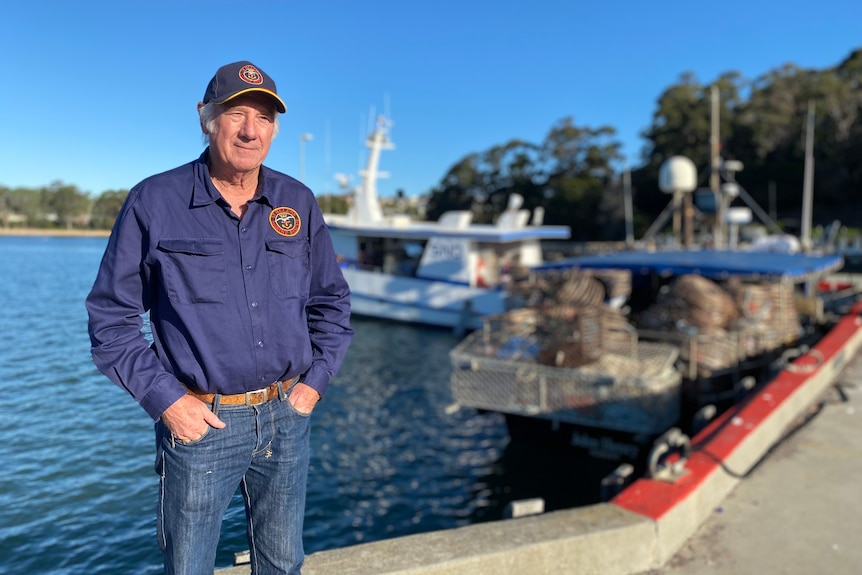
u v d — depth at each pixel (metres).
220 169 1.82
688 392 8.60
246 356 1.79
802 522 3.87
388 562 2.76
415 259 21.75
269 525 2.05
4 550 2.56
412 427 10.20
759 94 54.06
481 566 2.83
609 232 53.94
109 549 2.62
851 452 5.05
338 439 9.53
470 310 19.48
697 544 3.62
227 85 1.73
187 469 1.80
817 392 6.81
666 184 18.00
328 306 2.10
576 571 3.10
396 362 15.57
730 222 20.75
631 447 7.98
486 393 8.70
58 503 2.81
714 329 8.98
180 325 1.76
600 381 7.84
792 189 49.34
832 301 14.40
